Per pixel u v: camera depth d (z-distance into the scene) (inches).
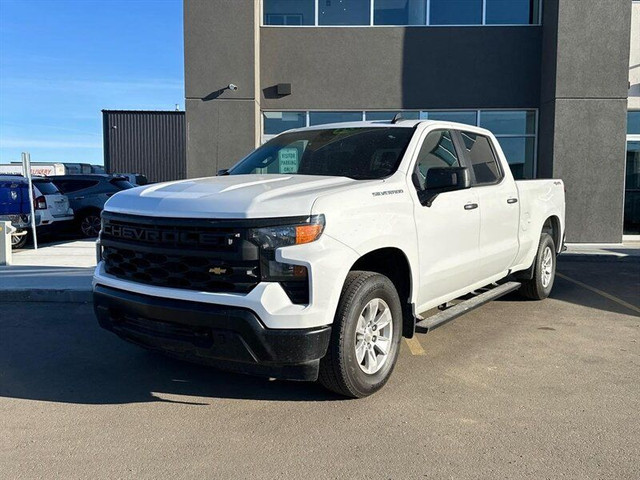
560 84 484.1
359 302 153.8
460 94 524.7
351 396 161.2
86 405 161.9
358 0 520.4
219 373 186.7
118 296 159.9
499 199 225.8
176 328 150.3
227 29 495.2
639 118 536.7
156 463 128.7
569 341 220.7
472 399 163.9
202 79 498.9
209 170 504.1
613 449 134.3
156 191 167.6
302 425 147.7
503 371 187.2
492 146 239.1
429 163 193.9
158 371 189.0
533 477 121.8
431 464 127.5
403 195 172.1
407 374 184.2
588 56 481.1
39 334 233.3
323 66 523.5
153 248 152.3
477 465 127.0
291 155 207.0
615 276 367.9
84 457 131.5
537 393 168.4
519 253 251.0
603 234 494.0
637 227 546.9
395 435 141.7
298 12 523.5
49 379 182.2
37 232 535.8
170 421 150.9
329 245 144.9
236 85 498.6
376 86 524.4
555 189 289.4
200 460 130.0
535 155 530.6
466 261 202.8
